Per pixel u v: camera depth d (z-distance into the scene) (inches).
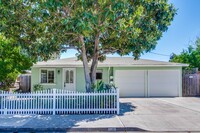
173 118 410.3
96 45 553.0
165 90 842.2
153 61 889.5
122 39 494.6
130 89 840.3
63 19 410.9
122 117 419.5
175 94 840.3
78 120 393.4
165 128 341.4
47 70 844.6
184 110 499.5
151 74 845.8
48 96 456.8
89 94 460.4
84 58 540.7
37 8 445.4
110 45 565.9
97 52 564.1
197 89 848.9
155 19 491.5
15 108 454.6
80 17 378.6
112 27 447.8
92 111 458.6
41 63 837.8
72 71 848.9
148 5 468.1
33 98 456.8
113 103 459.5
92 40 595.5
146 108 531.2
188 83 852.0
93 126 350.6
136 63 839.1
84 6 401.4
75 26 385.1
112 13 389.1
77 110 457.1
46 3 386.3
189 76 853.2
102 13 399.5
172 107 546.9
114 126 350.3
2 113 450.6
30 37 498.3
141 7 436.5
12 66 575.2
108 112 458.3
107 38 543.8
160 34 516.4
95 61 571.2
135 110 501.0
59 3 390.0
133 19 434.6
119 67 842.8
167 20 501.7
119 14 432.1
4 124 365.7
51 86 841.5
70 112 457.4
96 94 460.4
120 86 839.7
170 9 507.2
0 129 345.4
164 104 605.6
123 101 685.3
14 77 603.5
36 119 402.0
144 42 482.3
